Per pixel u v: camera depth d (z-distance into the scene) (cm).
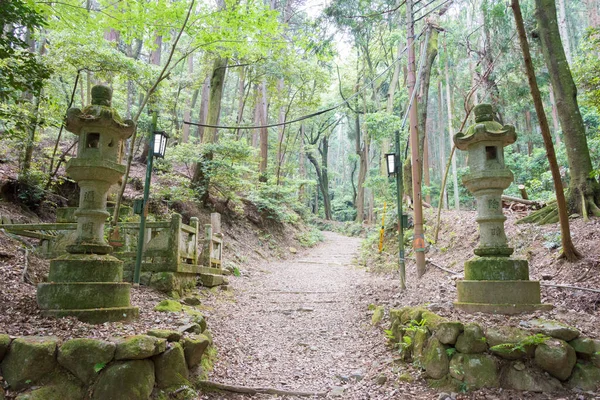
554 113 1681
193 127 2469
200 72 1603
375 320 581
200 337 394
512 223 865
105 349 305
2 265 508
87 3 1055
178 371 349
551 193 1205
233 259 1175
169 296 613
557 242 664
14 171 934
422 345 390
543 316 382
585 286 516
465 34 1409
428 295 614
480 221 436
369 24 1151
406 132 1285
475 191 443
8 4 423
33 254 603
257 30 802
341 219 3753
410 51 821
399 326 457
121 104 1365
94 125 399
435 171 2978
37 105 742
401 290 710
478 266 426
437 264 820
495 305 401
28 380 288
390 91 1914
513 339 340
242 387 378
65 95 1001
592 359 331
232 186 1352
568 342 339
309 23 1098
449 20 1445
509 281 408
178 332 374
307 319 662
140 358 316
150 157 638
